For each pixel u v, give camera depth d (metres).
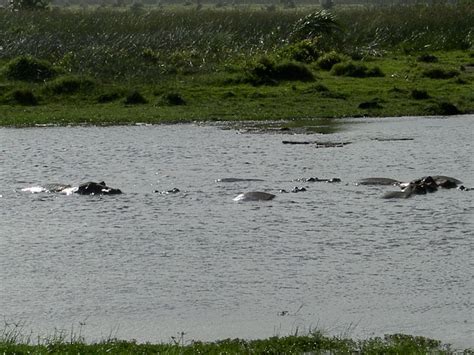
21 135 78.12
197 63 111.06
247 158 67.56
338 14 143.62
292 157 67.69
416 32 131.75
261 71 103.06
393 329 34.31
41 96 94.81
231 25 132.25
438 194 55.53
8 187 59.25
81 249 44.91
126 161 67.12
